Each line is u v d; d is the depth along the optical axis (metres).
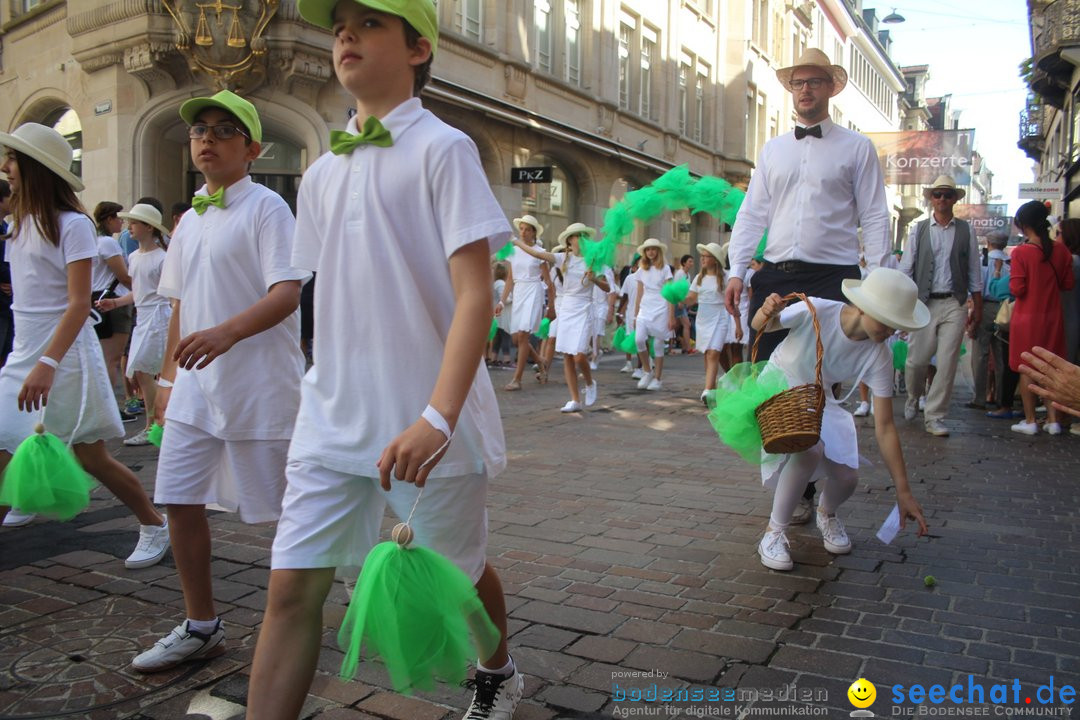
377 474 2.04
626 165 23.33
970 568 3.96
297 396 3.08
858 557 4.12
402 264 2.05
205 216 3.09
